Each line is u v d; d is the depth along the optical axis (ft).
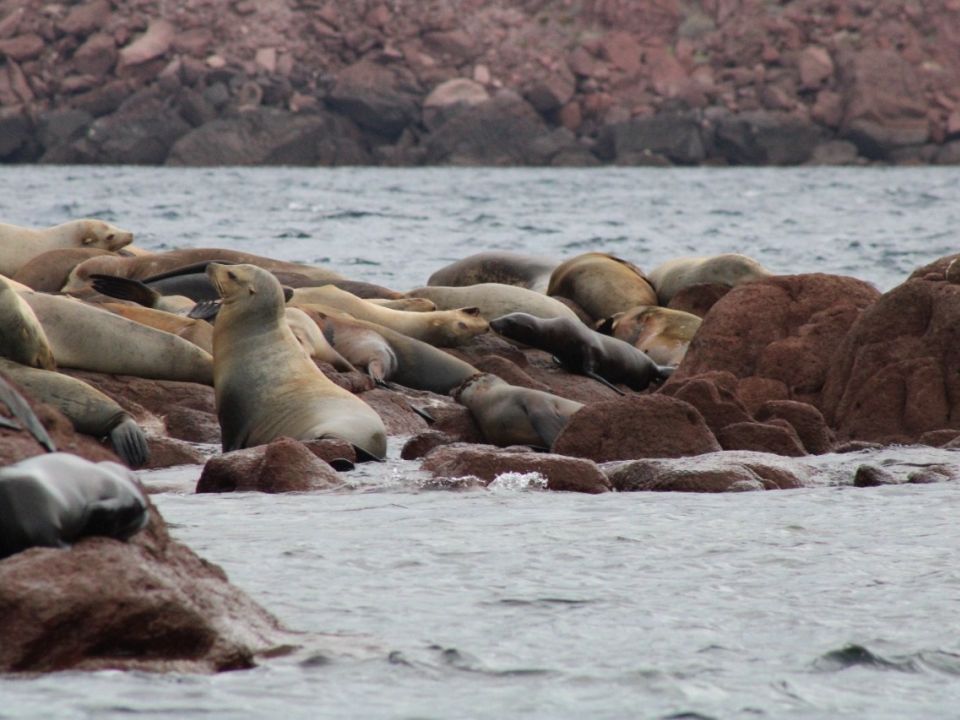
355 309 221.87
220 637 67.10
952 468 136.67
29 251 261.03
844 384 184.14
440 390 208.85
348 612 78.18
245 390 159.02
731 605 81.10
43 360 152.46
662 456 149.69
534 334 210.79
